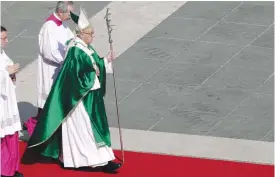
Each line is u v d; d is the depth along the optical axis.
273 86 40.75
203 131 37.59
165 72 41.91
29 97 40.22
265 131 37.62
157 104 39.56
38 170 34.56
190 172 34.56
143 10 46.81
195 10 46.69
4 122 33.12
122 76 41.66
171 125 38.03
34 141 34.28
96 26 45.50
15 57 43.44
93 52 34.03
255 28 45.06
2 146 33.53
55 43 35.78
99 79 34.16
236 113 38.84
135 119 38.47
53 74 36.28
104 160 34.16
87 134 33.97
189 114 38.78
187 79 41.34
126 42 44.28
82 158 34.19
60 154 34.84
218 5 46.97
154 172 34.53
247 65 42.28
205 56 43.00
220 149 36.25
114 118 38.53
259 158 35.62
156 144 36.56
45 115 34.09
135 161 35.28
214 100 39.75
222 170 34.78
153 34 44.91
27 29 45.75
